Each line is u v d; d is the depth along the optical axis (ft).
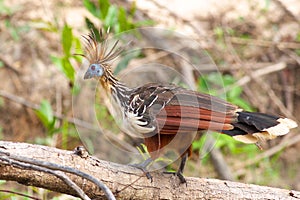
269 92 49.06
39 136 46.29
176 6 52.75
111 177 23.29
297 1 55.36
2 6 47.67
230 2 54.24
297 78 51.49
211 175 44.37
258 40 52.39
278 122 25.40
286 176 47.09
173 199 24.71
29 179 21.48
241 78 49.80
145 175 24.18
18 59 48.19
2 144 21.79
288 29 53.57
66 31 34.96
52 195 35.37
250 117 25.43
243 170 46.01
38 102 46.62
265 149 47.83
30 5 50.29
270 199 25.72
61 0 50.47
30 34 48.93
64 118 42.91
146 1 51.90
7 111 46.60
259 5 54.54
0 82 47.24
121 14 35.70
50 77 47.50
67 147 42.65
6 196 28.14
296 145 48.73
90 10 37.55
